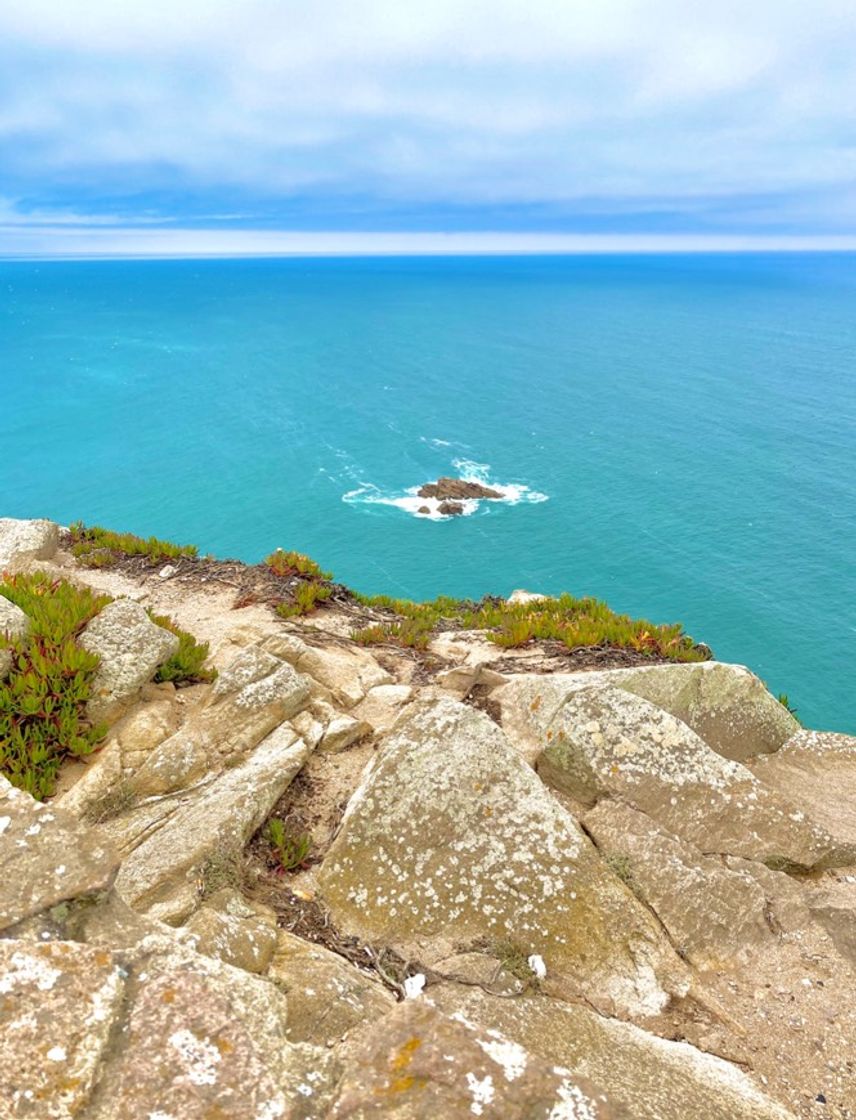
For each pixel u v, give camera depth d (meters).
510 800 6.94
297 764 7.97
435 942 6.07
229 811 6.98
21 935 3.76
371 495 115.19
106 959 3.51
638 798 7.57
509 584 85.44
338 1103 3.00
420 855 6.57
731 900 6.62
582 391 189.25
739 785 7.77
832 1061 5.45
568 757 7.94
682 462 129.25
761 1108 4.59
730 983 6.14
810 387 190.88
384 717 9.95
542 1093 3.12
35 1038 3.10
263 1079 3.10
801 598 81.56
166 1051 3.14
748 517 104.31
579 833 6.88
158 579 16.97
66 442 147.00
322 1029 4.72
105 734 8.86
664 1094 4.50
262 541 99.44
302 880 6.77
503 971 5.70
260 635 12.01
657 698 9.63
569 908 6.25
